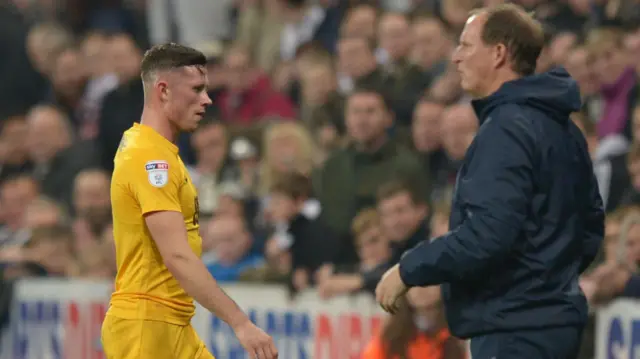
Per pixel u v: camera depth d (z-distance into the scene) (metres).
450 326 18.14
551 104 17.77
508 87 17.89
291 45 44.47
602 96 33.75
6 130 41.62
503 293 17.67
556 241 17.75
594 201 18.62
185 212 18.28
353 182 32.03
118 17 52.72
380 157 32.25
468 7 38.12
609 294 25.11
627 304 25.05
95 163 41.00
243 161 36.62
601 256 26.84
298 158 34.91
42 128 40.44
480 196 17.11
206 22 48.19
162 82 18.20
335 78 38.34
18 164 41.41
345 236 31.31
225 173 36.75
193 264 17.59
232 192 34.62
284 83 42.28
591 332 25.20
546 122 17.70
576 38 34.62
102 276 33.09
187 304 18.53
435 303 25.45
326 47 42.84
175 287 18.34
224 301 17.53
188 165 39.38
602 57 33.41
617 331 25.12
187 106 18.23
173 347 18.33
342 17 43.22
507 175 17.17
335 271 28.91
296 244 31.36
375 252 28.55
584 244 18.67
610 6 35.66
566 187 17.84
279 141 35.09
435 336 25.58
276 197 31.73
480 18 18.39
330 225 31.45
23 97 47.62
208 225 34.16
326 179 32.31
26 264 33.94
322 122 37.66
